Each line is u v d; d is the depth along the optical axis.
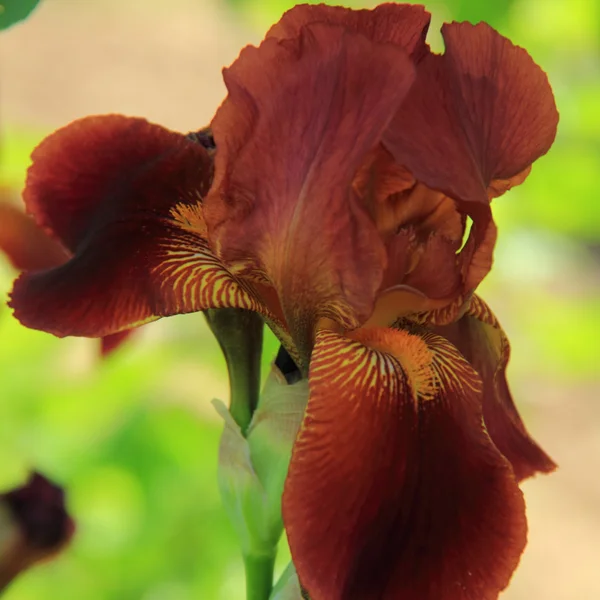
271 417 0.61
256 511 0.61
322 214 0.57
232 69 0.57
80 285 0.59
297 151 0.57
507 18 0.90
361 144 0.56
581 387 2.07
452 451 0.57
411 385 0.57
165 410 0.90
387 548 0.55
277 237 0.58
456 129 0.57
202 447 0.91
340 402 0.56
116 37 2.54
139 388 0.88
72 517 0.70
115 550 0.91
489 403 0.62
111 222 0.61
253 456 0.61
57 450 0.88
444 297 0.59
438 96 0.57
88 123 0.62
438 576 0.55
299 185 0.57
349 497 0.55
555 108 0.60
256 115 0.57
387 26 0.58
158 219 0.61
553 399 2.03
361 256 0.56
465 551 0.56
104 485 0.89
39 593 0.89
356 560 0.55
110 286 0.59
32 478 0.69
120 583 0.91
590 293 2.00
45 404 0.88
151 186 0.61
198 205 0.61
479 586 0.55
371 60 0.56
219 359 0.90
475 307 0.62
